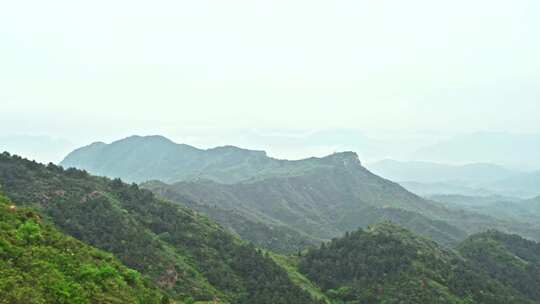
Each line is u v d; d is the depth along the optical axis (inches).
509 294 5482.3
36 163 5078.7
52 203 4247.0
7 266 1537.9
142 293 1952.5
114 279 1866.4
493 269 6811.0
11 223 1913.1
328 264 5595.5
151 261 3878.0
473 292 5039.4
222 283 4124.0
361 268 5329.7
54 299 1478.8
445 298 4717.0
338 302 4859.7
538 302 5753.0
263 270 4658.0
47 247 1824.6
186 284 3791.8
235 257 4798.2
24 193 4242.1
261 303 3914.9
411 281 4938.5
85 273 1742.1
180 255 4387.3
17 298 1382.9
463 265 5969.5
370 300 4776.1
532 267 6993.1
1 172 4473.4
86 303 1547.7
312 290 4945.9
